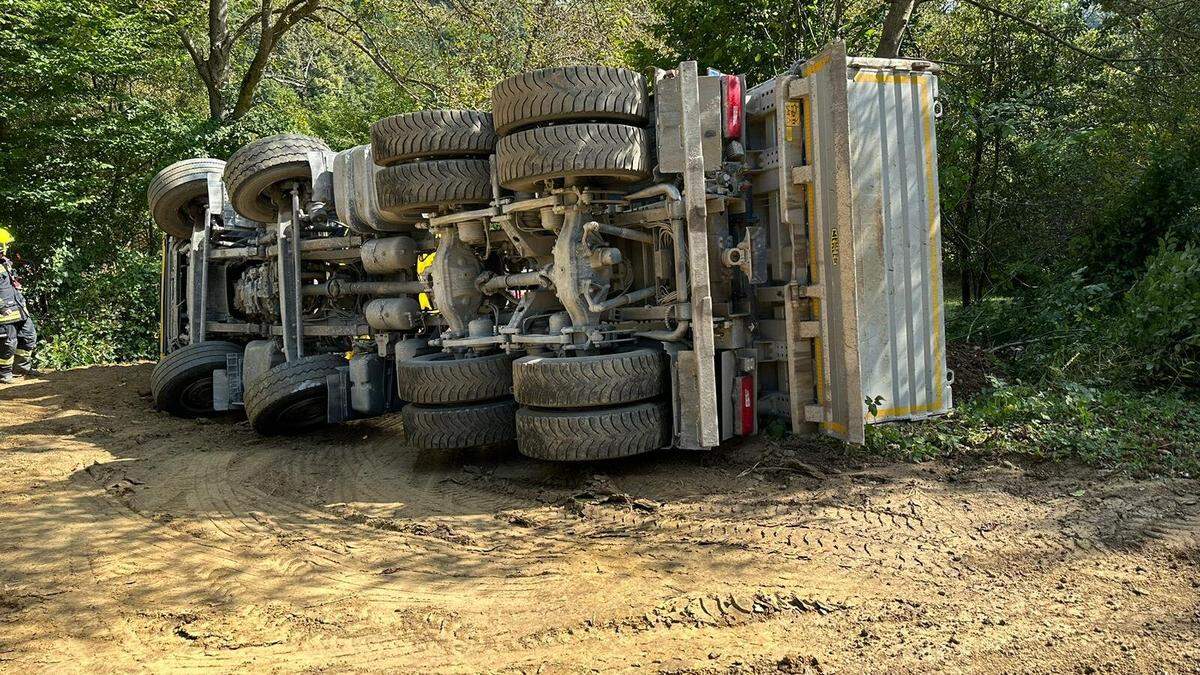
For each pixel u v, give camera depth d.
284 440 8.23
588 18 19.62
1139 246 9.57
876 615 3.72
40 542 5.32
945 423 6.39
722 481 5.74
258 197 8.86
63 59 16.05
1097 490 5.08
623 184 6.33
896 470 5.66
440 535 5.19
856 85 5.81
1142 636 3.41
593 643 3.62
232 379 9.60
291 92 33.03
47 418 9.85
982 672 3.19
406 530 5.33
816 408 5.89
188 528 5.54
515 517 5.40
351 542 5.15
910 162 6.07
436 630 3.85
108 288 15.96
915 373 6.12
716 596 3.97
